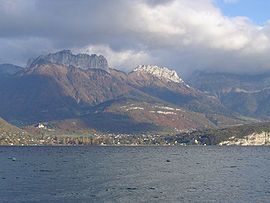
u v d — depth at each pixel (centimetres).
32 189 17000
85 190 16775
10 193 15988
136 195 15612
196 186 18038
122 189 17088
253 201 14462
